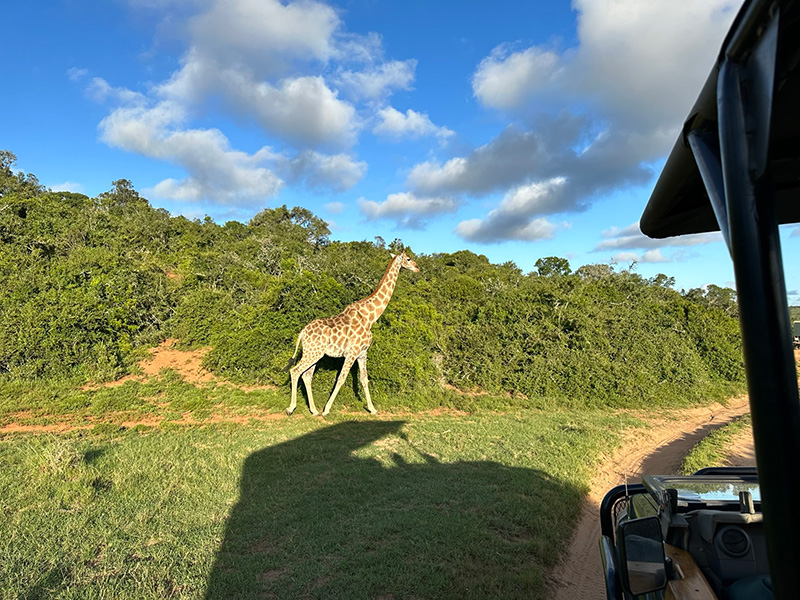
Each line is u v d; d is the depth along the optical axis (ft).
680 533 7.79
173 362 41.93
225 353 39.86
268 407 34.73
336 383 36.01
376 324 43.09
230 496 18.52
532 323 51.19
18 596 11.18
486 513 18.04
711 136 4.28
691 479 9.49
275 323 41.50
